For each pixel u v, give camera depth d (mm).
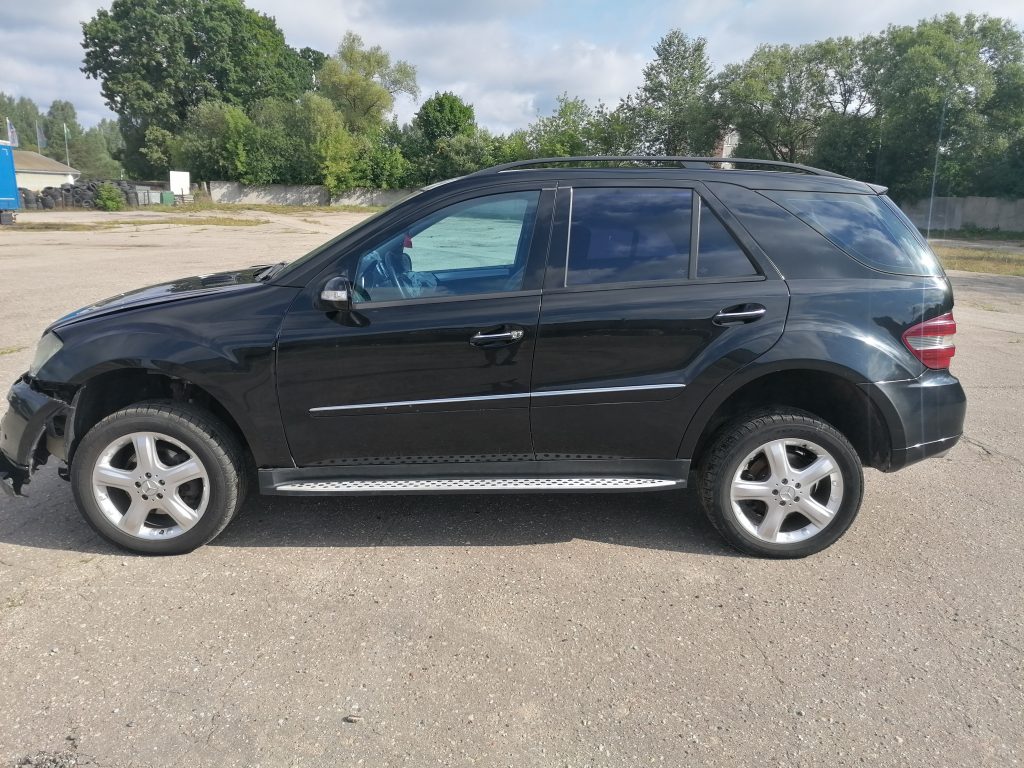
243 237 24219
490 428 3254
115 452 3248
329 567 3275
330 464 3303
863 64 40031
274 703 2396
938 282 3354
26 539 3459
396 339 3125
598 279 3223
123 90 62719
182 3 63812
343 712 2361
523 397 3199
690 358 3191
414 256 3273
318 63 87938
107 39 63094
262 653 2652
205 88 65125
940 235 34500
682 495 4164
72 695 2406
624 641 2773
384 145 64812
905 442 3303
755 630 2859
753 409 3379
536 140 61969
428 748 2217
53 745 2184
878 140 37656
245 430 3203
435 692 2471
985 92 34125
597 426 3268
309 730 2279
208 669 2555
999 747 2258
